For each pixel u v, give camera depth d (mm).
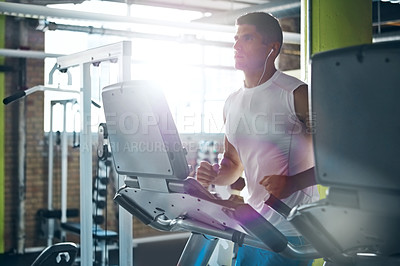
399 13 6062
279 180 1859
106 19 4637
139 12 7527
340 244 1546
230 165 2260
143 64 7137
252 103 2014
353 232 1458
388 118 1241
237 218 1650
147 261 6391
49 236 6676
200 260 2150
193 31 4961
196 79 7875
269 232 1665
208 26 5012
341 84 1307
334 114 1332
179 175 1694
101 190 6094
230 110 2123
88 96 3605
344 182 1336
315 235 1548
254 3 8328
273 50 2006
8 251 7004
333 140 1344
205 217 1811
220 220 1762
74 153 7285
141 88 1663
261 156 2018
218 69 7945
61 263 2125
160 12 7746
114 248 6012
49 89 5164
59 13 4547
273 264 1989
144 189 1898
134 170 1859
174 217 1931
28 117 7055
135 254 6770
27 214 7062
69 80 3936
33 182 7102
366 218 1360
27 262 6500
